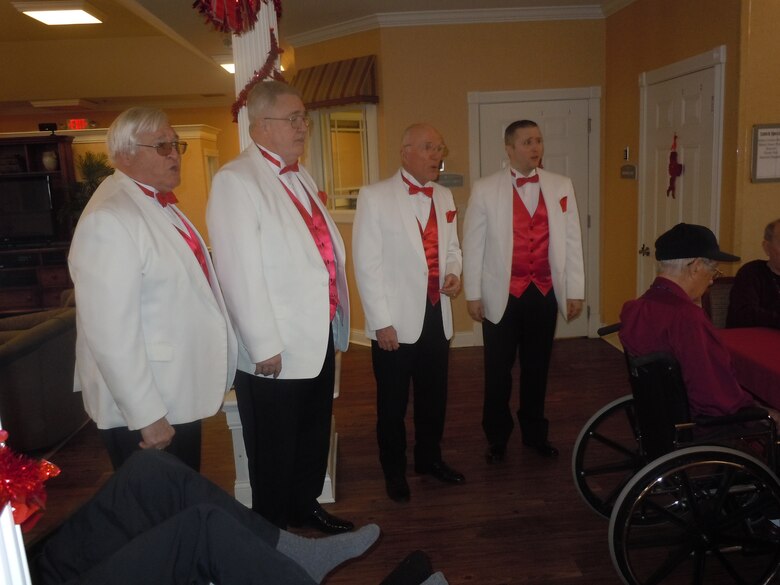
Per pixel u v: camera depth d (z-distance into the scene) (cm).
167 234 181
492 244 294
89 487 321
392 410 275
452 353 521
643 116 453
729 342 270
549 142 518
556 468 306
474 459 320
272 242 206
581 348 513
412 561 175
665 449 210
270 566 137
